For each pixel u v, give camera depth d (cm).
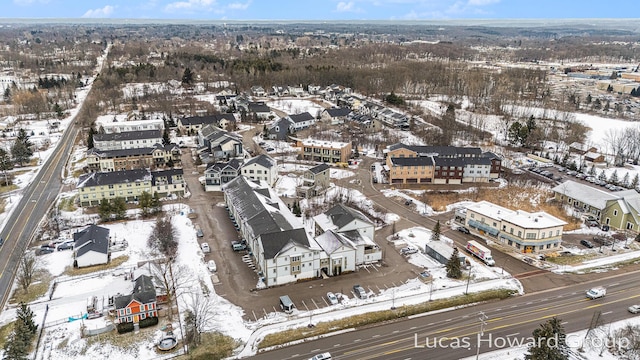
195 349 5831
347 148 14012
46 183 12044
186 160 14000
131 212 10094
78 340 6000
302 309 6712
